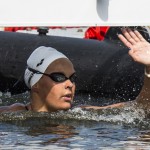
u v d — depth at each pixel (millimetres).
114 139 10586
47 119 12156
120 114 12516
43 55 12641
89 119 12219
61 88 12516
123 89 16656
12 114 12477
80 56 17078
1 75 17062
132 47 11922
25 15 10383
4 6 10352
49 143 10219
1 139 10477
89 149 9883
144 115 12453
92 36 21516
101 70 16891
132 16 10633
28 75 12797
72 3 10453
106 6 10586
